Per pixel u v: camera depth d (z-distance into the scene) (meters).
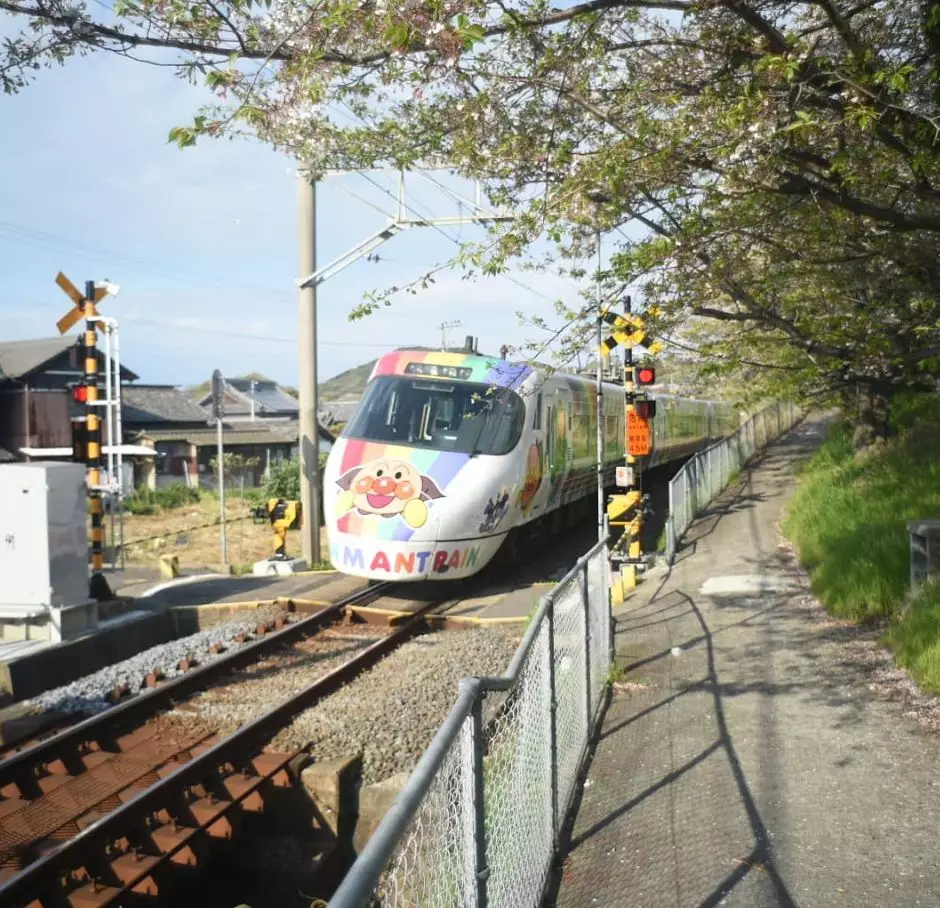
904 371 7.79
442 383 13.31
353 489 12.33
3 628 11.16
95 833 6.12
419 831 2.62
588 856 4.82
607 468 20.33
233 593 14.06
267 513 17.50
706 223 6.39
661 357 9.70
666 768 5.85
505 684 3.62
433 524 11.97
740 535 15.10
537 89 6.28
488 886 3.48
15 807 7.02
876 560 9.59
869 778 5.40
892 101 6.05
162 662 10.52
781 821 4.93
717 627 9.37
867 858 4.48
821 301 8.37
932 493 11.65
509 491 12.93
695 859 4.60
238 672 9.98
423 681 9.20
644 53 6.82
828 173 6.69
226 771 7.35
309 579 15.15
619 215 6.65
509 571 14.94
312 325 17.89
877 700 6.70
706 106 6.09
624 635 9.53
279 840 7.15
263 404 69.19
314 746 7.74
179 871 6.43
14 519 11.03
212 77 5.11
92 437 13.39
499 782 3.98
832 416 41.47
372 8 4.89
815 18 6.73
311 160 6.79
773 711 6.69
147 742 8.12
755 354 9.96
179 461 46.47
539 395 14.18
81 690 9.62
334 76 5.56
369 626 11.95
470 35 4.58
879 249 7.01
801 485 18.39
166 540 25.88
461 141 6.55
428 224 11.79
